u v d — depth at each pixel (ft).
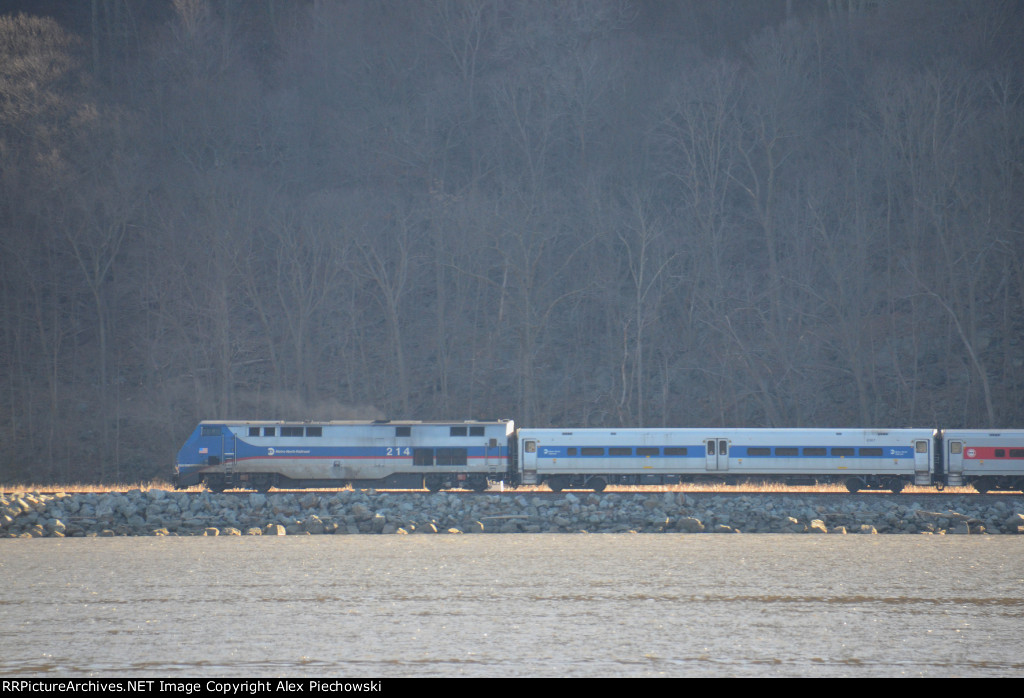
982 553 510.58
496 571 469.57
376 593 420.77
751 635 354.74
